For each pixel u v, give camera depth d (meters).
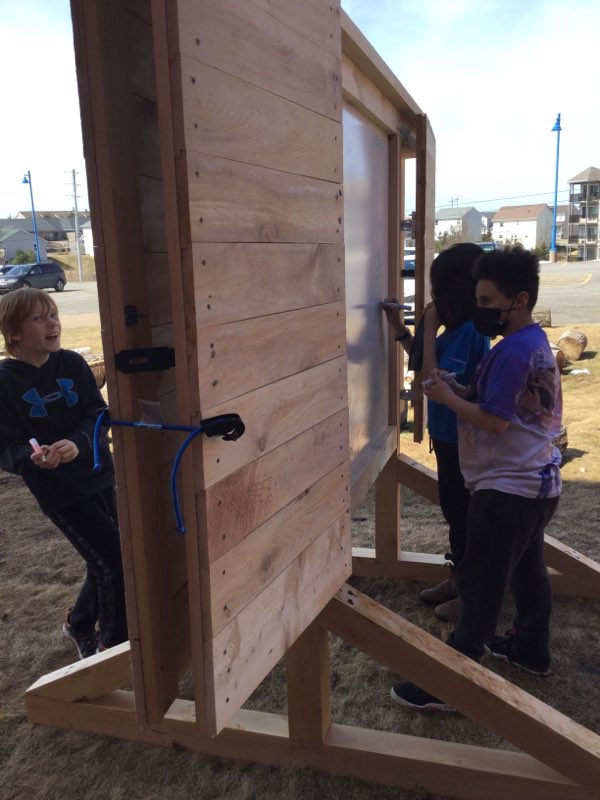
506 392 2.28
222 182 1.47
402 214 3.67
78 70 1.40
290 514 1.86
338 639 3.21
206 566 1.49
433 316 2.98
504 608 3.45
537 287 2.35
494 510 2.36
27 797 2.30
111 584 2.76
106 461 2.78
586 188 68.38
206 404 1.44
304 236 1.87
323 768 2.35
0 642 3.27
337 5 2.06
